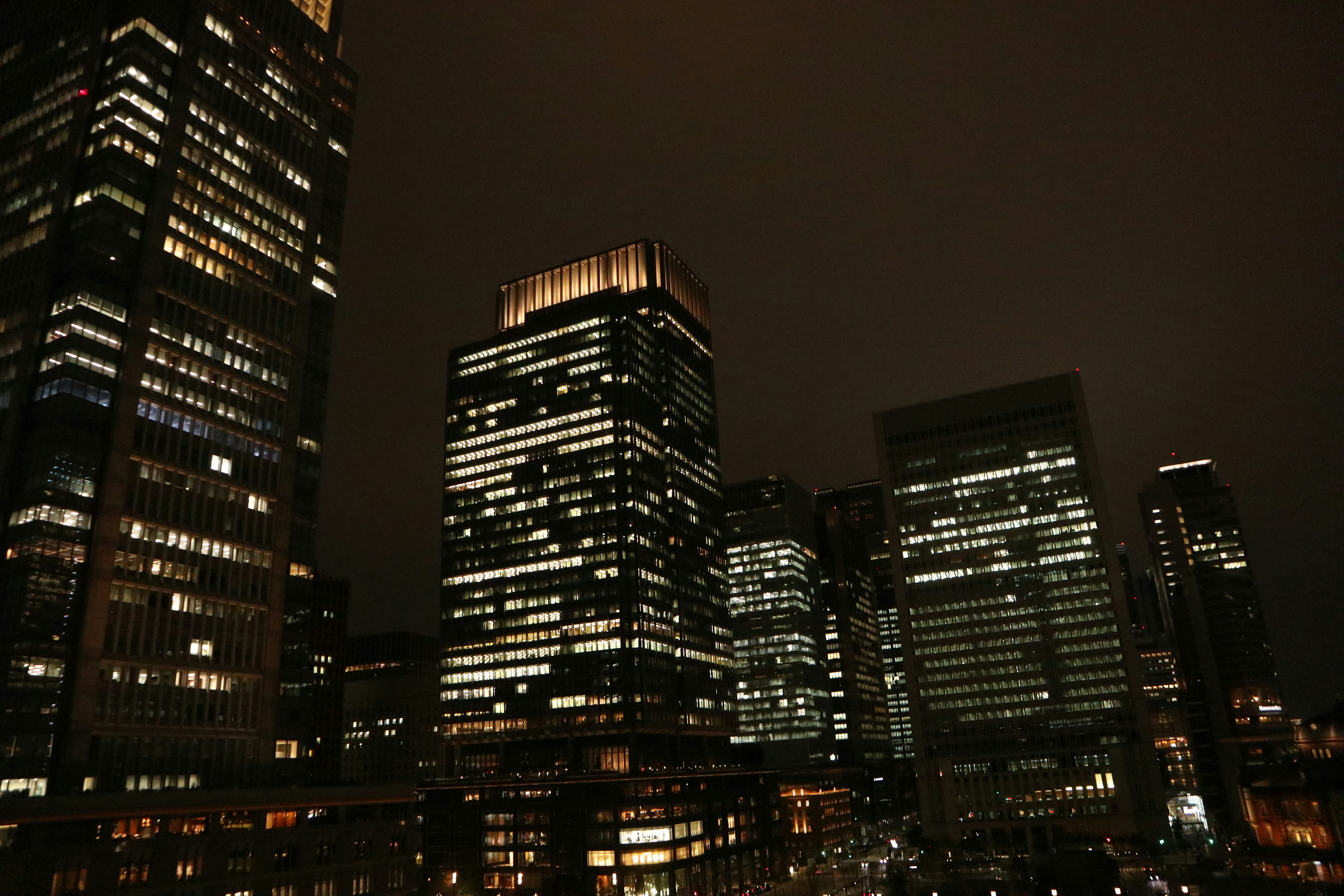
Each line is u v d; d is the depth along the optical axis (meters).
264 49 162.75
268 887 119.75
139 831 108.88
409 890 140.50
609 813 185.38
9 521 117.50
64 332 124.31
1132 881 161.75
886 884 182.25
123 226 133.62
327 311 165.25
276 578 143.12
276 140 161.50
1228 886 156.00
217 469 138.12
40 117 143.50
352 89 182.88
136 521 125.62
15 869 95.75
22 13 157.25
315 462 156.00
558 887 178.00
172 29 148.12
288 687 141.00
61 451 119.25
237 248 149.25
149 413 130.38
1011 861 193.12
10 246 135.38
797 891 195.75
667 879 183.12
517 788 195.38
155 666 123.25
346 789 133.88
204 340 140.75
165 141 142.00
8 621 111.19
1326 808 168.75
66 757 110.56
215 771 127.12
